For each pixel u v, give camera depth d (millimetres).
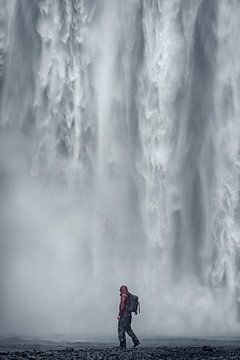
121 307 24016
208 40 39844
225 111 39438
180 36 39844
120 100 39938
